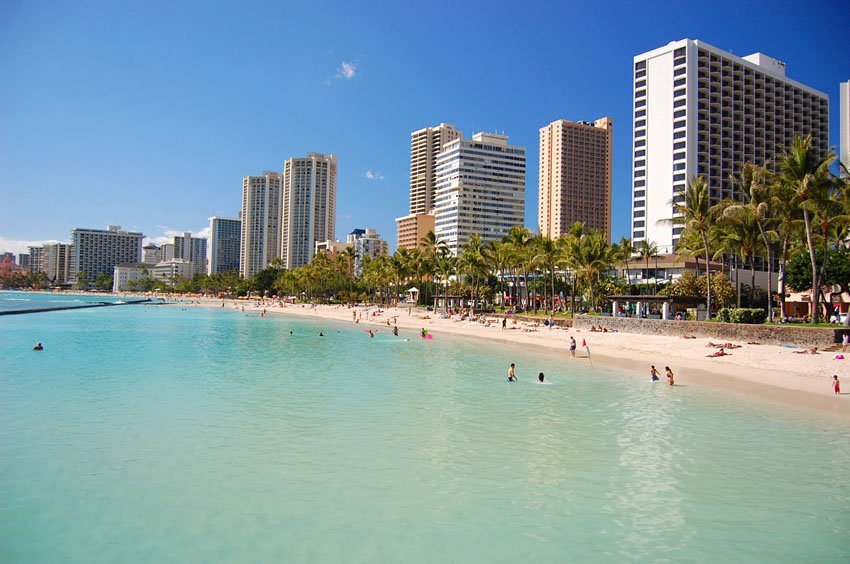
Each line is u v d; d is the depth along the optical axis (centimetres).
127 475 1773
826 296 7744
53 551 1299
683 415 2647
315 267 17625
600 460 1973
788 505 1598
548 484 1744
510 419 2559
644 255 10750
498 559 1284
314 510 1534
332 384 3447
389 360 4722
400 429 2366
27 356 4591
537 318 8344
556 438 2245
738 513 1544
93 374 3684
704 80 13650
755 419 2564
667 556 1308
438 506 1571
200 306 16462
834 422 2511
